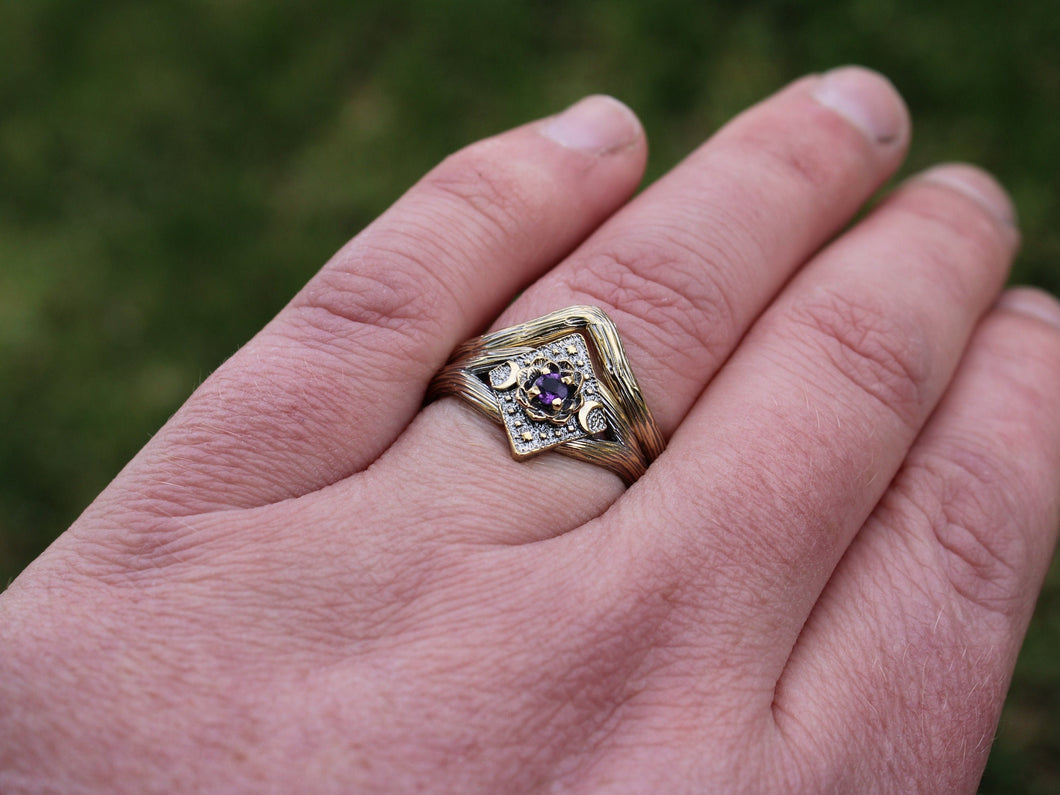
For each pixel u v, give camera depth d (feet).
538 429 0.25
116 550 0.23
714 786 0.21
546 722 0.21
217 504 0.24
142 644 0.21
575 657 0.22
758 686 0.22
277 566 0.23
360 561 0.23
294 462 0.24
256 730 0.20
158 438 0.25
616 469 0.25
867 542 0.26
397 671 0.21
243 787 0.20
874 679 0.24
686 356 0.27
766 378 0.26
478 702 0.21
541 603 0.22
